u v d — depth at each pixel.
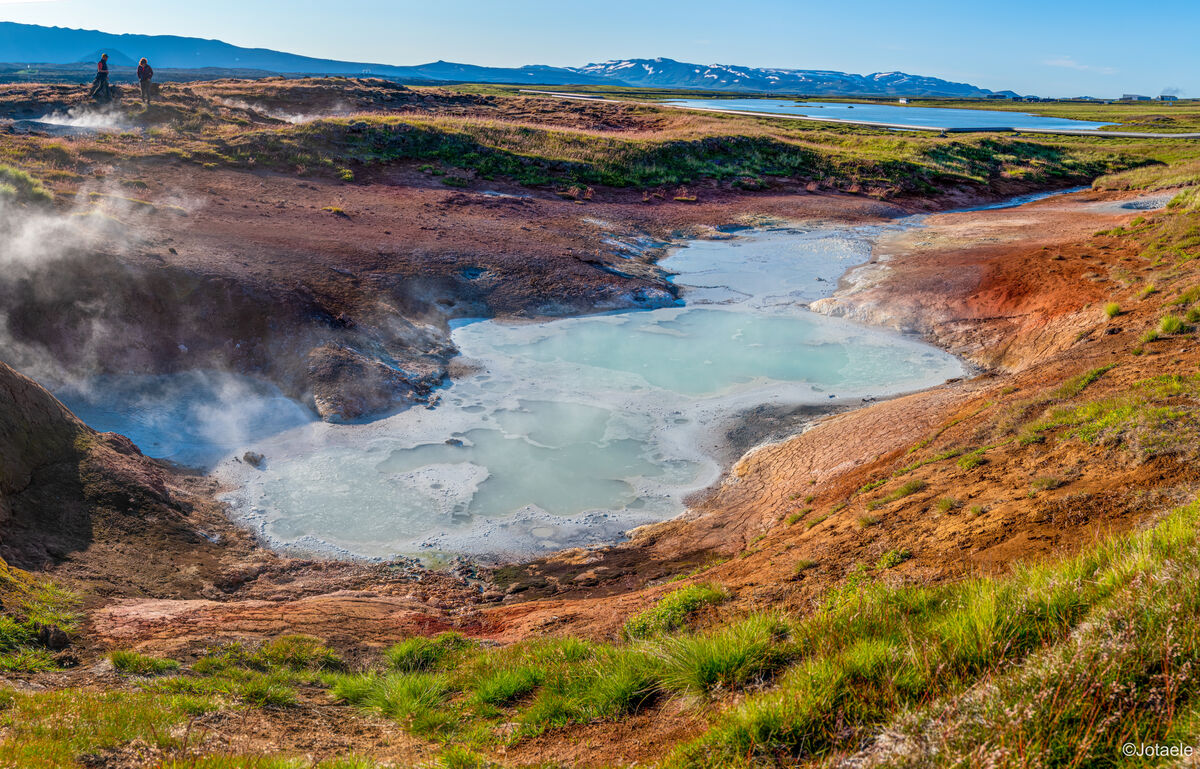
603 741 5.28
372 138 41.03
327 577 12.14
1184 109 161.12
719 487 15.20
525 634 8.85
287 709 6.69
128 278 19.11
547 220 34.44
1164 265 20.42
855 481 12.62
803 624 5.79
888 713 4.08
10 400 11.84
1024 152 57.62
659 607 7.96
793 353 21.86
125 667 7.45
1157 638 3.74
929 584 6.62
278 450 16.23
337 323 20.11
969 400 15.31
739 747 4.25
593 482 15.40
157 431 16.33
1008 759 3.33
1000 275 24.27
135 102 42.62
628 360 21.45
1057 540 6.84
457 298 24.58
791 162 48.41
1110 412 9.80
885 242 34.16
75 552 10.78
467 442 16.88
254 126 43.19
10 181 23.28
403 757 5.59
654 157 46.12
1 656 7.25
